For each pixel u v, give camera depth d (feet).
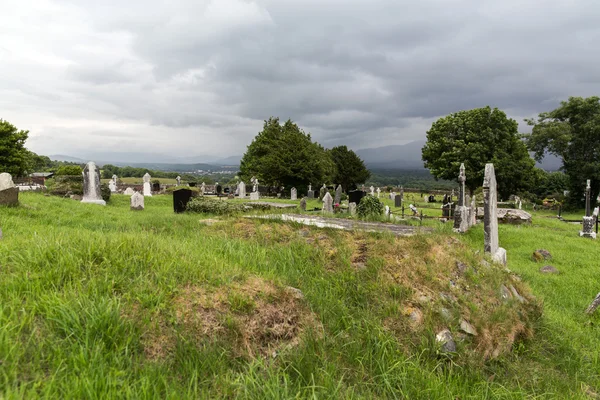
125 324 10.65
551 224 64.90
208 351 10.87
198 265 15.58
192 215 38.88
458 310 15.96
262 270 17.98
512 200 141.90
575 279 30.04
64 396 7.95
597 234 54.03
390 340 13.91
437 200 136.67
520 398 12.94
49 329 9.88
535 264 35.14
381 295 16.55
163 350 10.60
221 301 12.96
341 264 19.34
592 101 128.36
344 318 14.83
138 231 25.80
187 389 9.33
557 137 128.98
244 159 176.86
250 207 42.75
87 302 11.01
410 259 18.94
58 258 13.73
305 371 11.46
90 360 9.12
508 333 16.28
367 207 45.60
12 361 8.36
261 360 11.15
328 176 160.04
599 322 21.70
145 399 8.38
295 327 13.29
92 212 40.24
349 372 12.25
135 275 13.53
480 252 22.91
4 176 34.65
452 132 127.85
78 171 156.97
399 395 11.91
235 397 9.55
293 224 25.46
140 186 129.49
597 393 14.85
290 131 152.76
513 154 120.67
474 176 117.80
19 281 11.82
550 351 17.70
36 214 33.17
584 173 124.36
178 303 12.35
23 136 110.32
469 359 14.20
